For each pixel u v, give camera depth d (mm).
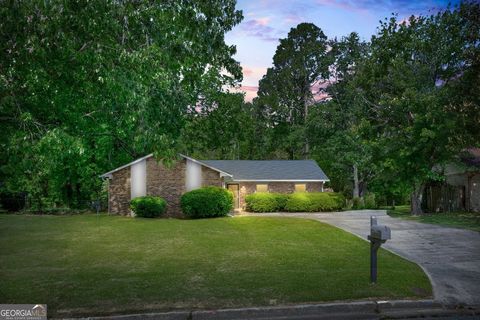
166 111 10219
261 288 7719
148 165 27562
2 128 13234
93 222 21016
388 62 26969
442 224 19719
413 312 6789
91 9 8641
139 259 10938
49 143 9688
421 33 25812
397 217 24312
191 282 8250
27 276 8945
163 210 25641
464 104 24609
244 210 32938
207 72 29031
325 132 44625
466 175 27797
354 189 43875
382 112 26969
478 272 9273
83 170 30500
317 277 8539
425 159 25328
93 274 9094
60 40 9328
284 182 34000
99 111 16844
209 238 14953
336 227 18078
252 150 59062
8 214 28422
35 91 13898
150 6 9109
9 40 9008
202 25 9461
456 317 6586
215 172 27906
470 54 24344
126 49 9367
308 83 55281
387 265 9805
